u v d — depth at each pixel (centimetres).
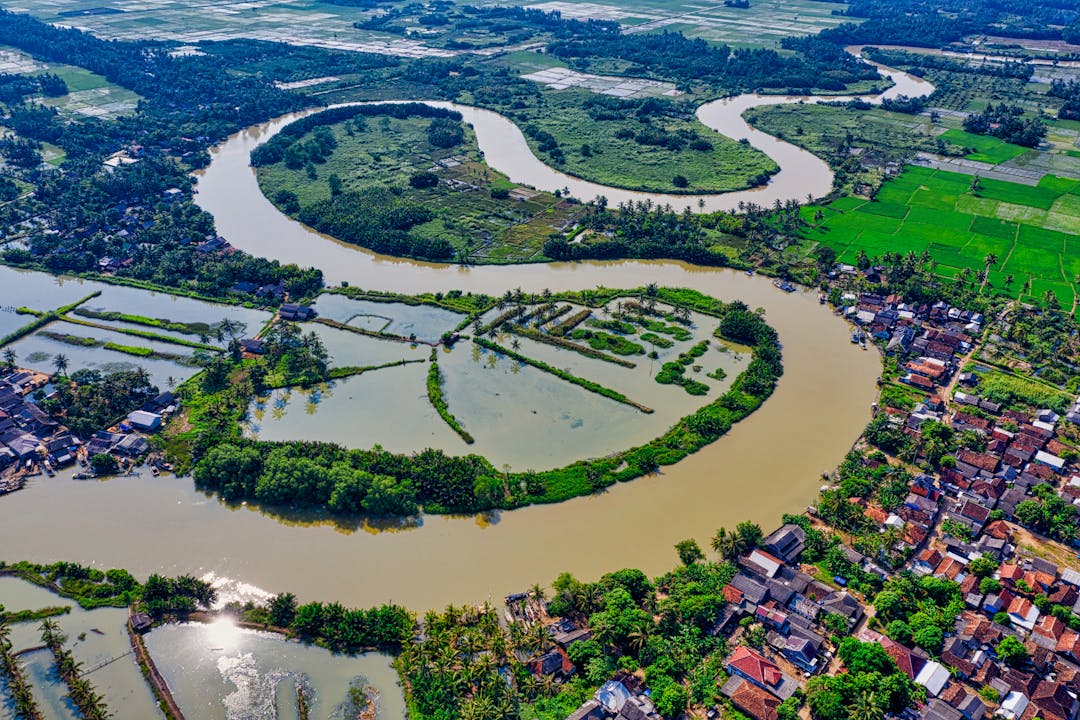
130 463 18000
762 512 16575
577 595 13775
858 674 12475
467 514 16462
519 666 12675
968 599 14175
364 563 15288
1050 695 12188
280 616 13888
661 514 16512
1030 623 13662
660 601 14000
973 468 17525
